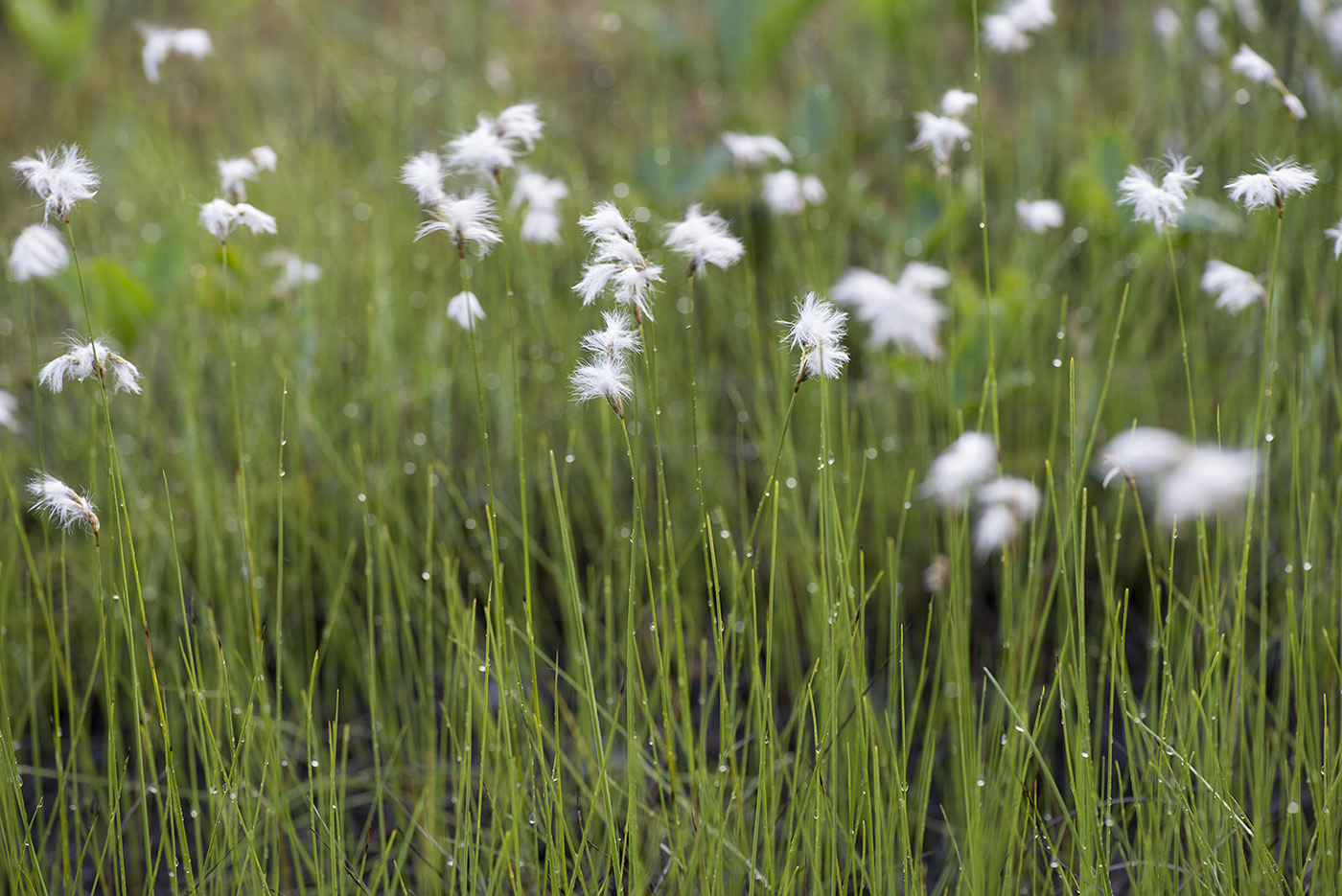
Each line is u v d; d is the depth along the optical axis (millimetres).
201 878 1185
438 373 1387
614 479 1386
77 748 1289
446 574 1233
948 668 1254
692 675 1314
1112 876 1225
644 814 1228
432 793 1229
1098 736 1201
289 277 1406
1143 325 1409
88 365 1147
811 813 1182
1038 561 1226
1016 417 1396
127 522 1162
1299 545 1280
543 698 1302
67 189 1141
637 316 1128
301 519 1322
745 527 1316
